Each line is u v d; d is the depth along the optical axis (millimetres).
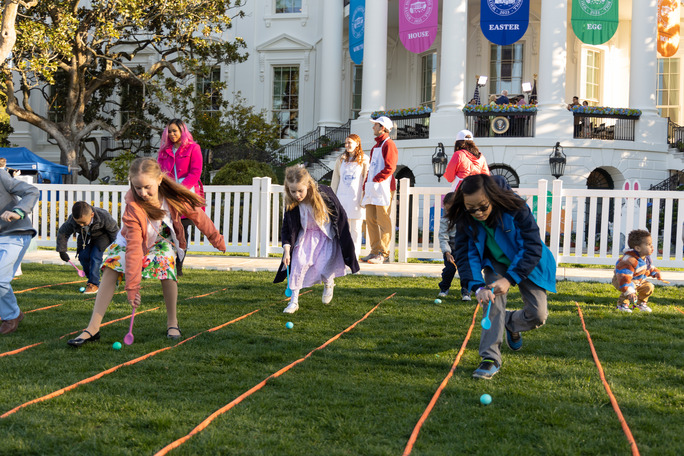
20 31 19500
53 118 29141
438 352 4789
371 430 3154
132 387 3736
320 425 3219
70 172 22984
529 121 20734
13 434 2988
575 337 5297
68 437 2988
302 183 5918
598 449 2957
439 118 21031
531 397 3721
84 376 3947
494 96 22234
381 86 22781
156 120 26781
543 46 20781
